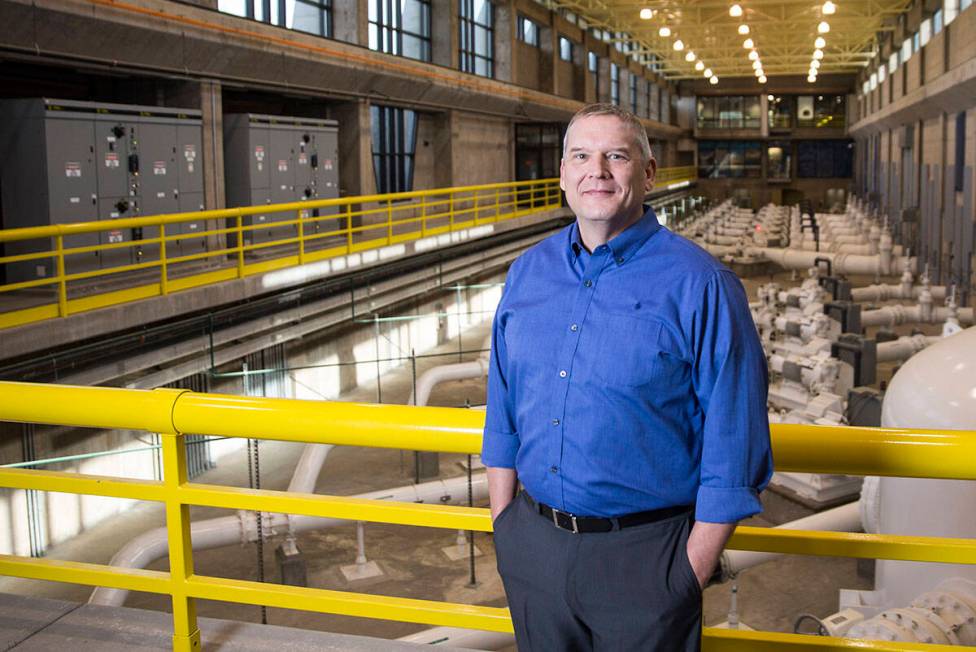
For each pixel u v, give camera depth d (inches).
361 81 977.5
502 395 92.9
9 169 555.2
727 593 412.5
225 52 725.9
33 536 452.4
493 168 1462.8
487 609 111.3
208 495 114.9
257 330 614.9
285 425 108.1
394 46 1151.0
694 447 83.2
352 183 1026.1
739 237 1558.8
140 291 525.7
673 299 79.7
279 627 125.0
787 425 97.1
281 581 432.1
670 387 80.4
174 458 116.0
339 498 111.1
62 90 687.1
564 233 88.0
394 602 113.6
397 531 502.6
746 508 78.0
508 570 91.0
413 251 874.8
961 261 1133.1
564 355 83.3
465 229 992.2
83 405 114.5
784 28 1804.9
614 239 82.0
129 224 506.9
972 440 92.9
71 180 565.6
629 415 80.7
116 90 721.0
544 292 86.3
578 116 84.4
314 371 722.8
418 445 105.0
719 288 78.5
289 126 823.1
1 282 585.0
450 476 574.2
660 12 1651.1
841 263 1283.2
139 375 506.9
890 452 94.0
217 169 740.7
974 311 887.7
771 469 80.8
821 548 99.9
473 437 102.7
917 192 1513.3
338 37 973.8
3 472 122.2
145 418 113.0
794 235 1483.8
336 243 874.1
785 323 697.0
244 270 636.1
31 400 116.4
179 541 118.0
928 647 101.8
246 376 584.7
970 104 1074.1
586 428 82.2
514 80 1498.5
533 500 90.1
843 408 555.8
